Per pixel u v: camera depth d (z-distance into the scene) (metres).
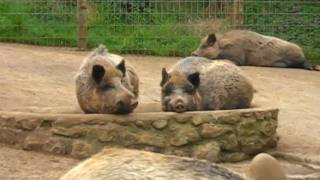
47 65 22.55
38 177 11.84
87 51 27.16
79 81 14.02
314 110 18.83
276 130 15.15
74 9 28.95
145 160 6.02
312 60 28.75
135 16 29.08
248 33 26.83
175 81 14.19
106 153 6.26
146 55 27.42
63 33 28.30
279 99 19.95
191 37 28.22
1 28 28.06
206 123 13.73
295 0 30.42
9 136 13.81
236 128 14.04
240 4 28.78
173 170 5.84
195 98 14.25
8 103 16.30
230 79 15.12
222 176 5.82
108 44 27.67
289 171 13.20
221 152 13.93
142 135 13.48
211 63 15.26
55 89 18.77
